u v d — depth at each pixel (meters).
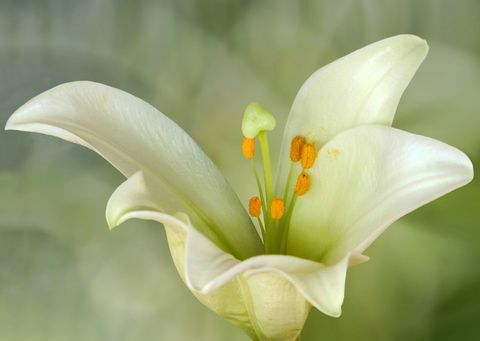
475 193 0.56
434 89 0.60
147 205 0.43
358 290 0.58
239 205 0.47
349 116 0.47
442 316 0.57
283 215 0.47
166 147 0.47
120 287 0.63
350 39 0.62
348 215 0.46
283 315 0.45
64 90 0.46
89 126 0.46
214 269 0.42
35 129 0.45
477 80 0.60
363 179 0.46
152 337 0.63
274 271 0.43
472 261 0.57
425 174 0.44
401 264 0.58
